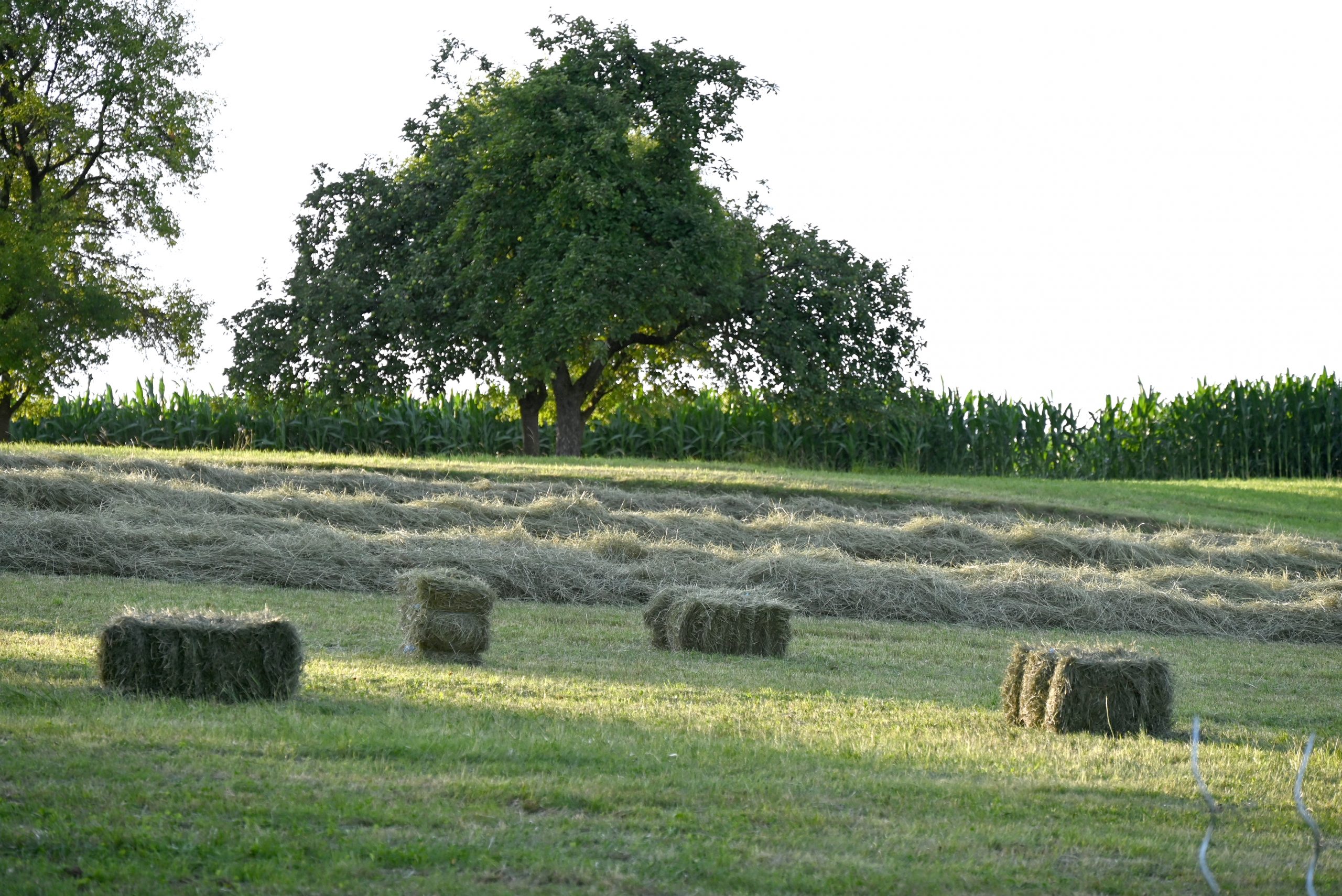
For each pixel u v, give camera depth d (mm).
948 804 21672
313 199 128875
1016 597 51656
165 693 26469
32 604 39625
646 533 63125
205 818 18562
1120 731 28734
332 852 17516
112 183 127562
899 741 26641
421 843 17953
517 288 117688
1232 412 141625
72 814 18391
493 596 35156
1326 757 27453
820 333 129000
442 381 122875
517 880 16906
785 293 128125
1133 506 87938
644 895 16688
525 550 51594
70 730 22844
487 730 25344
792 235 130875
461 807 19719
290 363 125750
